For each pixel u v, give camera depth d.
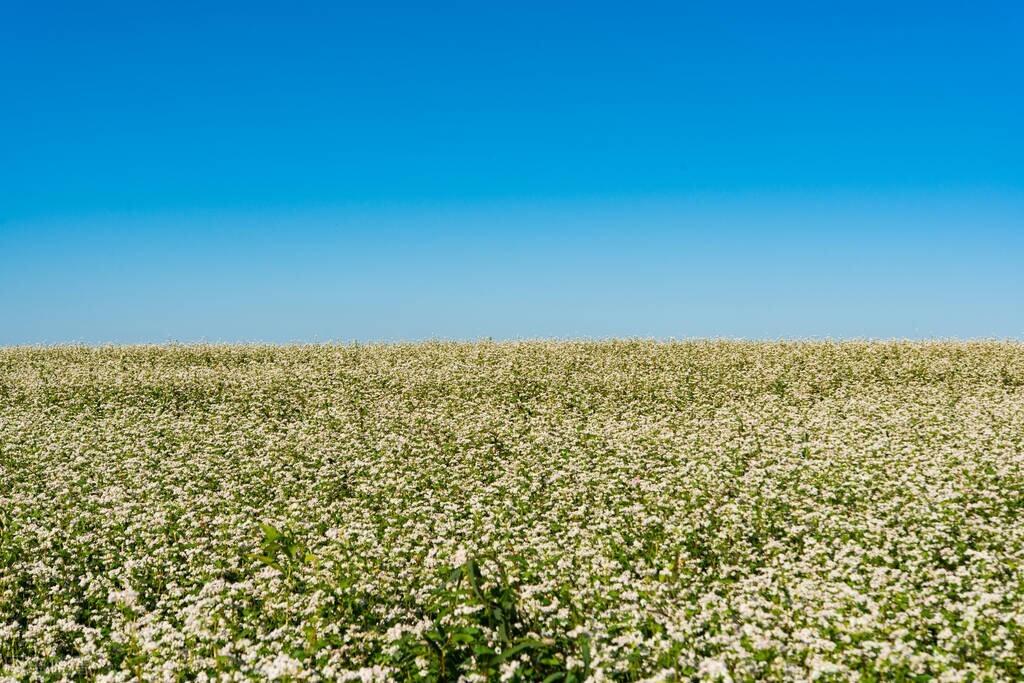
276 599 9.45
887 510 12.60
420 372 27.20
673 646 7.77
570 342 33.78
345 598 9.20
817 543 11.31
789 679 7.24
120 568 11.07
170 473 15.91
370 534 11.94
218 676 7.67
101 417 21.61
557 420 20.42
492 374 26.39
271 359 32.12
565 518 12.96
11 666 8.38
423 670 7.34
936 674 7.32
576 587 9.69
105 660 8.37
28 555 11.65
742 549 11.33
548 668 7.48
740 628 8.37
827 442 17.25
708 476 14.67
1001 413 19.45
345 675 7.35
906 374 25.73
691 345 32.28
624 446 17.09
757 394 23.72
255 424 20.64
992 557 10.33
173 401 23.44
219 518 12.84
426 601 9.17
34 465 16.36
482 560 10.87
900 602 8.98
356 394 24.19
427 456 16.80
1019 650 7.63
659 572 10.54
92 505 13.78
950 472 14.16
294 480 15.33
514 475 15.15
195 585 10.41
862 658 7.62
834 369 26.53
